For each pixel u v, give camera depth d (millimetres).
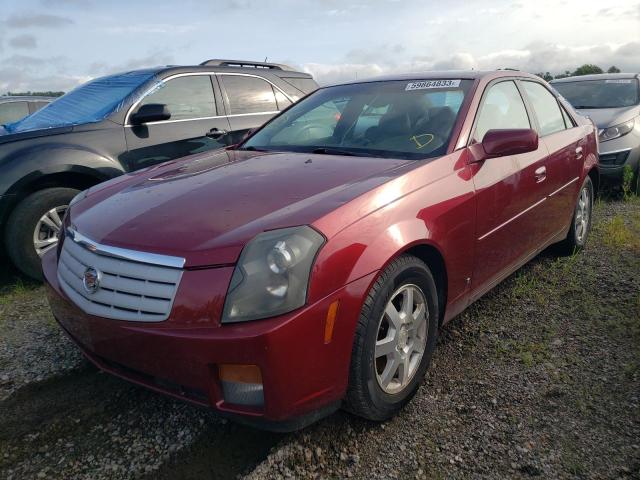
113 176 4535
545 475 2059
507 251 3252
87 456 2236
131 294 2076
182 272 1982
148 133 4867
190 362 1936
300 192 2361
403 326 2418
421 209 2455
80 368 2918
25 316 3619
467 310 3500
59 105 5285
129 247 2125
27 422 2455
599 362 2828
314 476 2096
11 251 4086
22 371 2885
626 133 6797
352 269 2078
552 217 3842
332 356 2039
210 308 1916
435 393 2609
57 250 2748
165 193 2566
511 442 2246
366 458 2184
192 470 2152
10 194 4000
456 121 3012
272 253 1932
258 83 5977
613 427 2311
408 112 3240
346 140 3246
